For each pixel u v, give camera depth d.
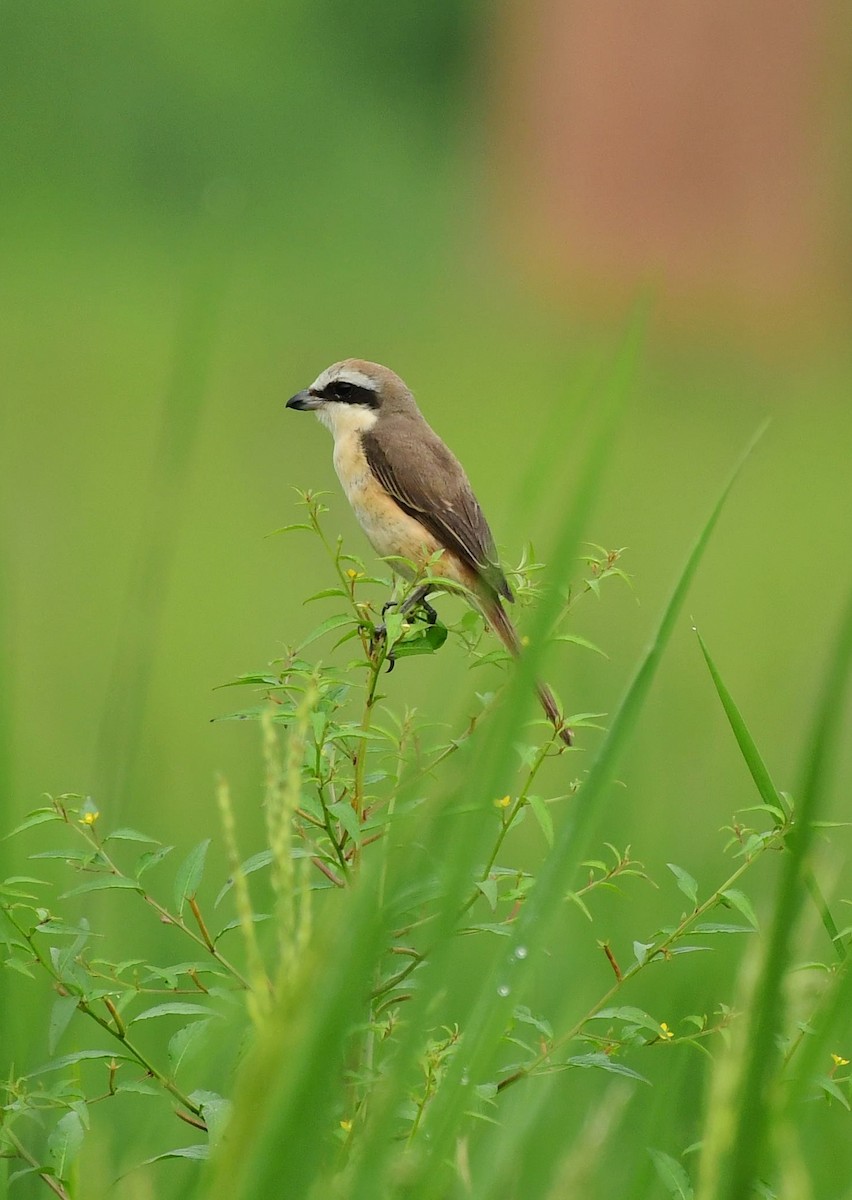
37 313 44.00
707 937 7.72
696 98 49.50
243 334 44.44
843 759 10.97
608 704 10.98
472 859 4.47
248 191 53.94
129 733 7.50
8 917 5.59
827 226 48.84
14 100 53.41
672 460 33.62
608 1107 5.11
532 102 52.41
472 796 4.51
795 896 4.39
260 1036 4.31
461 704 6.08
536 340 47.16
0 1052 6.39
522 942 4.70
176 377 8.10
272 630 18.11
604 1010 5.83
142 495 26.97
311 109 55.44
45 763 11.91
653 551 24.05
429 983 4.45
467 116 56.84
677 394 43.12
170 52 53.94
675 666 13.91
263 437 32.41
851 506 29.16
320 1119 4.17
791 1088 4.57
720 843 9.31
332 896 5.50
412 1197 4.48
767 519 27.77
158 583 7.84
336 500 26.59
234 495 26.98
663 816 9.45
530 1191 6.19
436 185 55.53
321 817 5.71
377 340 45.22
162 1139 6.70
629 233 49.78
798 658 16.30
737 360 48.88
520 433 34.31
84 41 53.81
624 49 50.22
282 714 5.66
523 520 5.89
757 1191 5.21
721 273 49.53
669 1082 5.87
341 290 49.72
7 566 7.78
